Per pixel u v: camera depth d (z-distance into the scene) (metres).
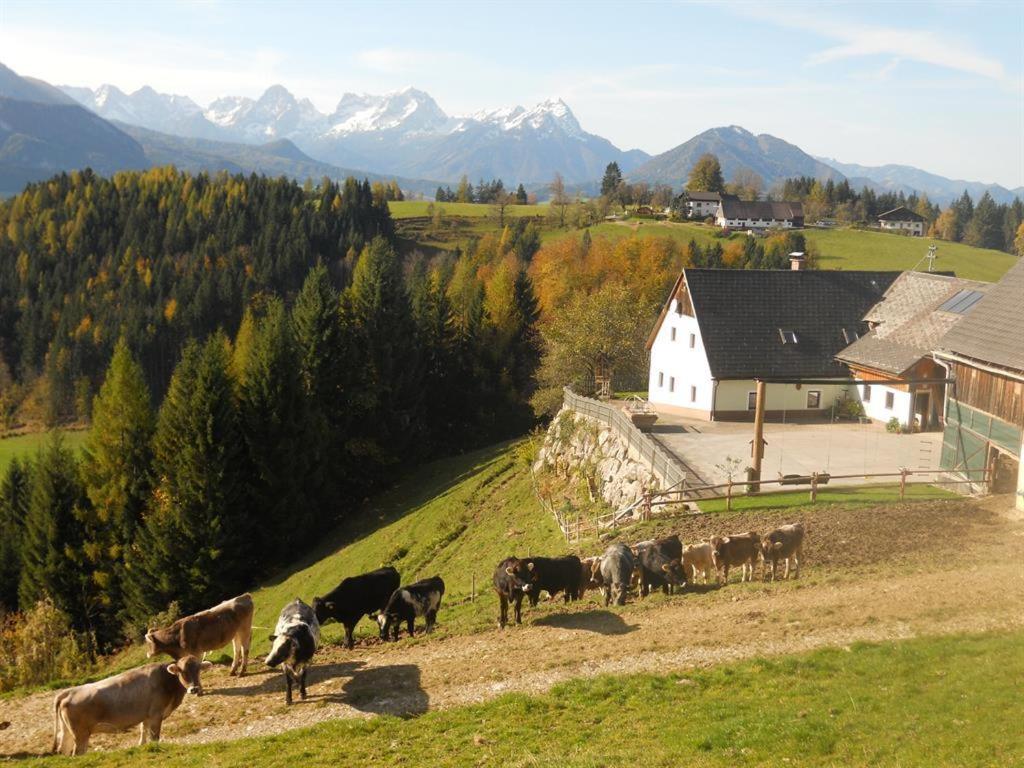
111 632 48.41
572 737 14.78
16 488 61.00
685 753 13.45
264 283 127.88
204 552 47.59
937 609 19.61
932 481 35.12
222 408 49.38
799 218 188.38
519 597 21.97
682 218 184.50
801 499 32.34
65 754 16.05
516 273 109.56
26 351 126.69
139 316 119.56
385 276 72.81
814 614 20.06
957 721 13.54
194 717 17.55
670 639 19.53
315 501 58.09
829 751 13.04
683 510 32.34
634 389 73.44
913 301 53.78
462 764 14.00
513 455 60.03
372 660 20.41
